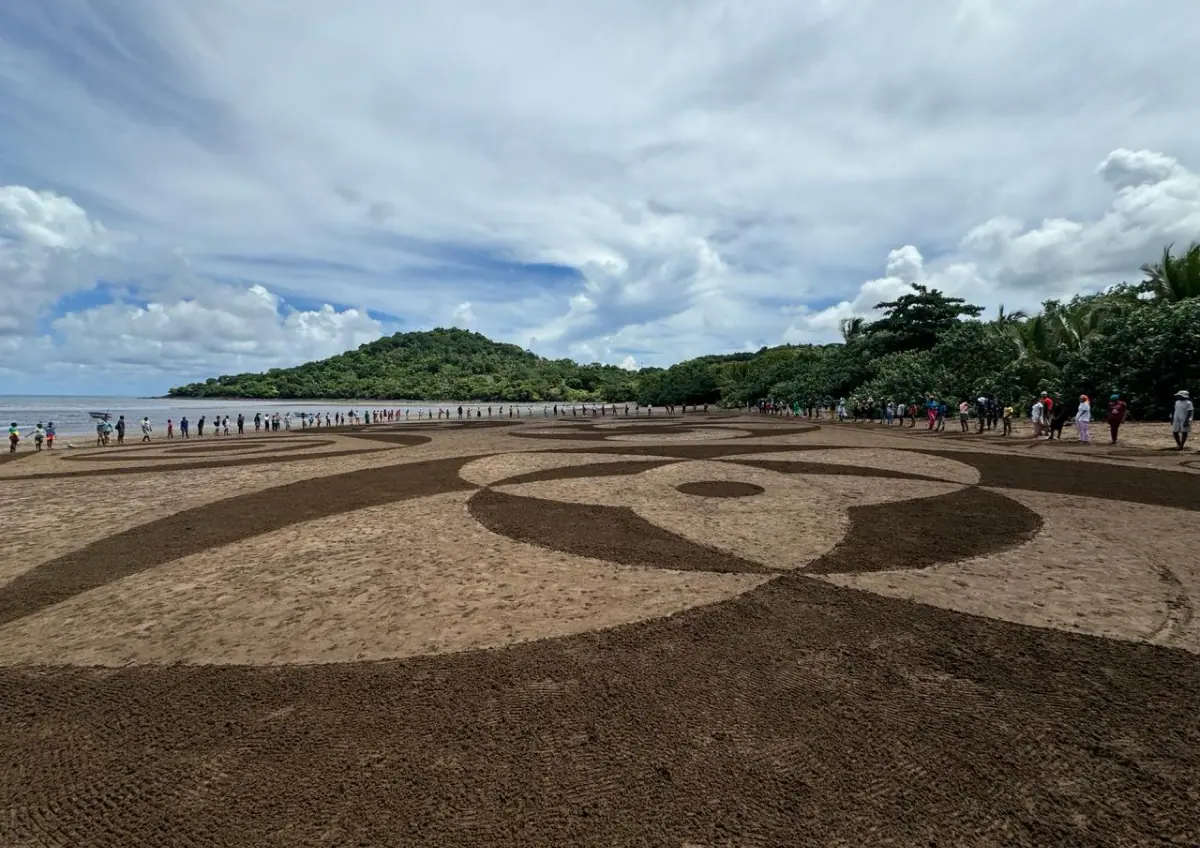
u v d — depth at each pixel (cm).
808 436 2667
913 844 293
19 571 816
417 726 409
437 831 308
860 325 6781
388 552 868
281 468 1889
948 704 421
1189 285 2766
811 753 367
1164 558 748
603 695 444
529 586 700
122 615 642
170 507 1259
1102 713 405
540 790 339
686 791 335
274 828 313
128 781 357
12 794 350
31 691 475
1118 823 305
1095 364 2673
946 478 1378
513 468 1712
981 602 614
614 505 1149
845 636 539
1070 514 988
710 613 601
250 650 545
